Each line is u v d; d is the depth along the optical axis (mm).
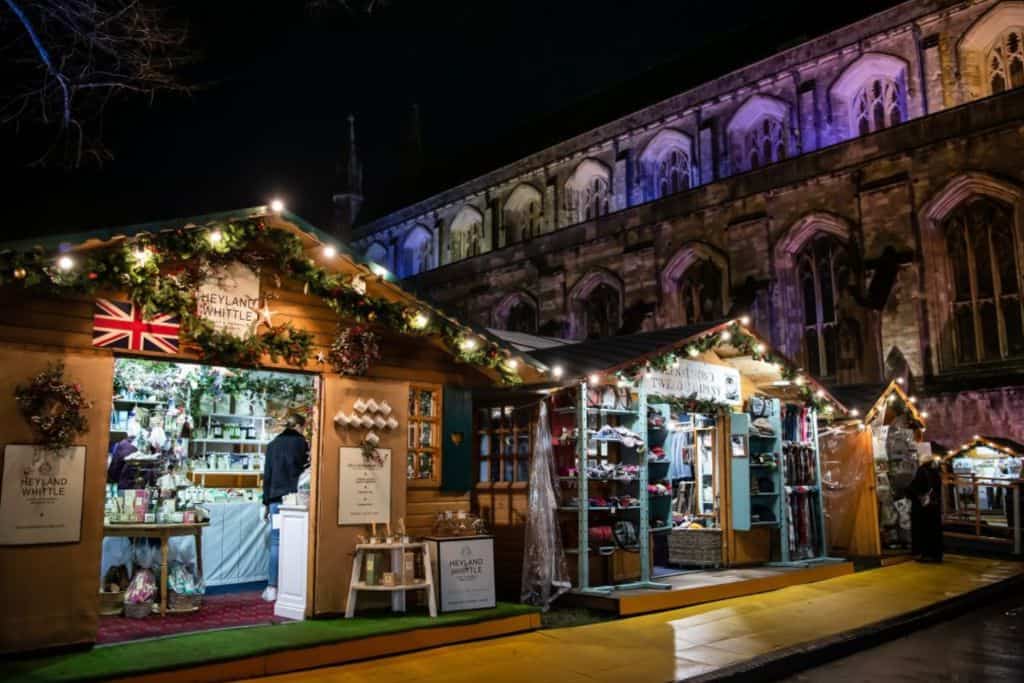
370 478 9359
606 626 9648
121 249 7445
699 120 34875
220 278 8312
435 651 8297
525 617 9312
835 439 16812
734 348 13539
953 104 27438
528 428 11500
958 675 8039
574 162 40281
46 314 7293
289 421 10797
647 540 11375
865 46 29719
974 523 21250
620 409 11586
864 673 8172
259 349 8492
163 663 6684
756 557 13961
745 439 13500
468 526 9844
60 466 7211
